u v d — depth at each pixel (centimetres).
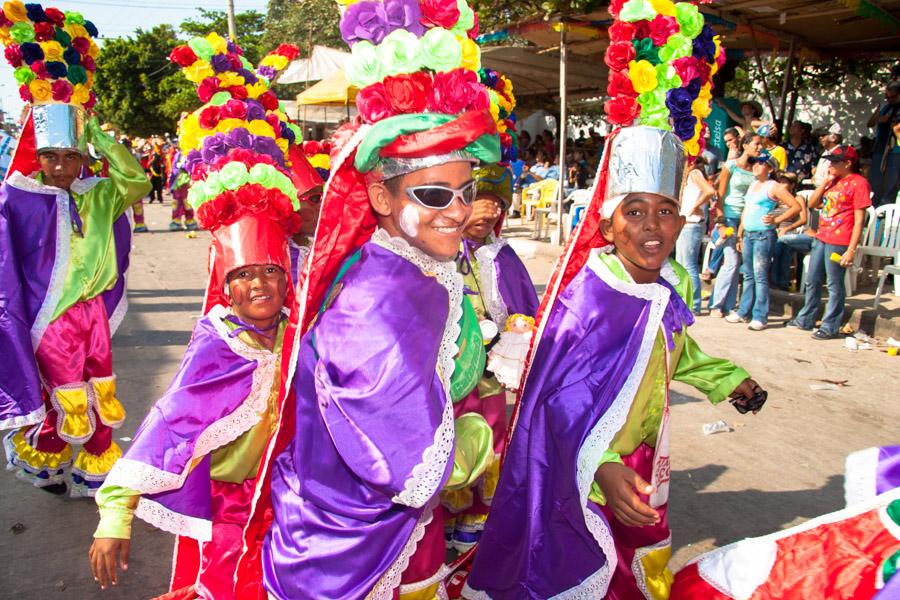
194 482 246
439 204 198
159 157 2498
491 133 202
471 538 372
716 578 234
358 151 196
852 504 213
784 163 942
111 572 225
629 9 262
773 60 1194
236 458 256
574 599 263
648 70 253
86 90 415
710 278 999
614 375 257
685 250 880
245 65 307
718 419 555
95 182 423
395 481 184
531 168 1745
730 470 468
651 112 258
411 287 200
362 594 202
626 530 279
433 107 195
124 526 225
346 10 201
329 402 193
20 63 394
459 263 368
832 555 211
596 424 253
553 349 262
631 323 262
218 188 251
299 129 385
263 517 232
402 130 189
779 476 460
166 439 234
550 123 2556
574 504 257
